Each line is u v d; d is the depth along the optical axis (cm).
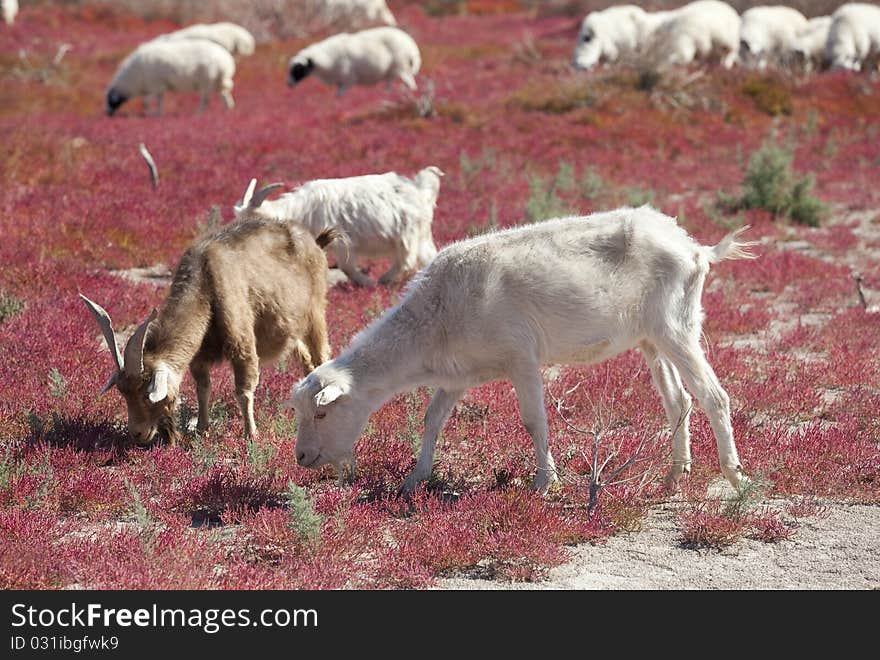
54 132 4984
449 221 3616
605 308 1487
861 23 7331
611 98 5900
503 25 11525
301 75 7025
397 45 7100
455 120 5672
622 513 1454
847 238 3619
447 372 1507
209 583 1270
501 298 1462
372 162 4594
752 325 2570
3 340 2156
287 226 1880
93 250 3039
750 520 1441
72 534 1431
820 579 1298
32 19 9562
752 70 6656
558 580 1304
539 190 3653
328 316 2534
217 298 1708
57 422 1750
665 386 1573
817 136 5678
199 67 6369
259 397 1977
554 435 1786
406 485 1569
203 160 4453
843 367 2178
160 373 1579
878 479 1609
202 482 1555
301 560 1331
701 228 3725
